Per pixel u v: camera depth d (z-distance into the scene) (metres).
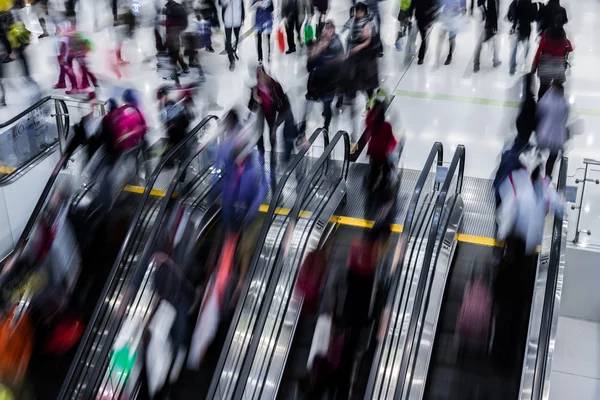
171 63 14.23
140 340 8.62
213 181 10.88
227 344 8.00
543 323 7.43
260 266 9.39
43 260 10.00
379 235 8.69
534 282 8.84
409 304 8.53
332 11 17.66
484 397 7.81
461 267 9.28
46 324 9.30
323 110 12.41
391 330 8.28
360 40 11.95
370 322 8.43
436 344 8.35
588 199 9.54
